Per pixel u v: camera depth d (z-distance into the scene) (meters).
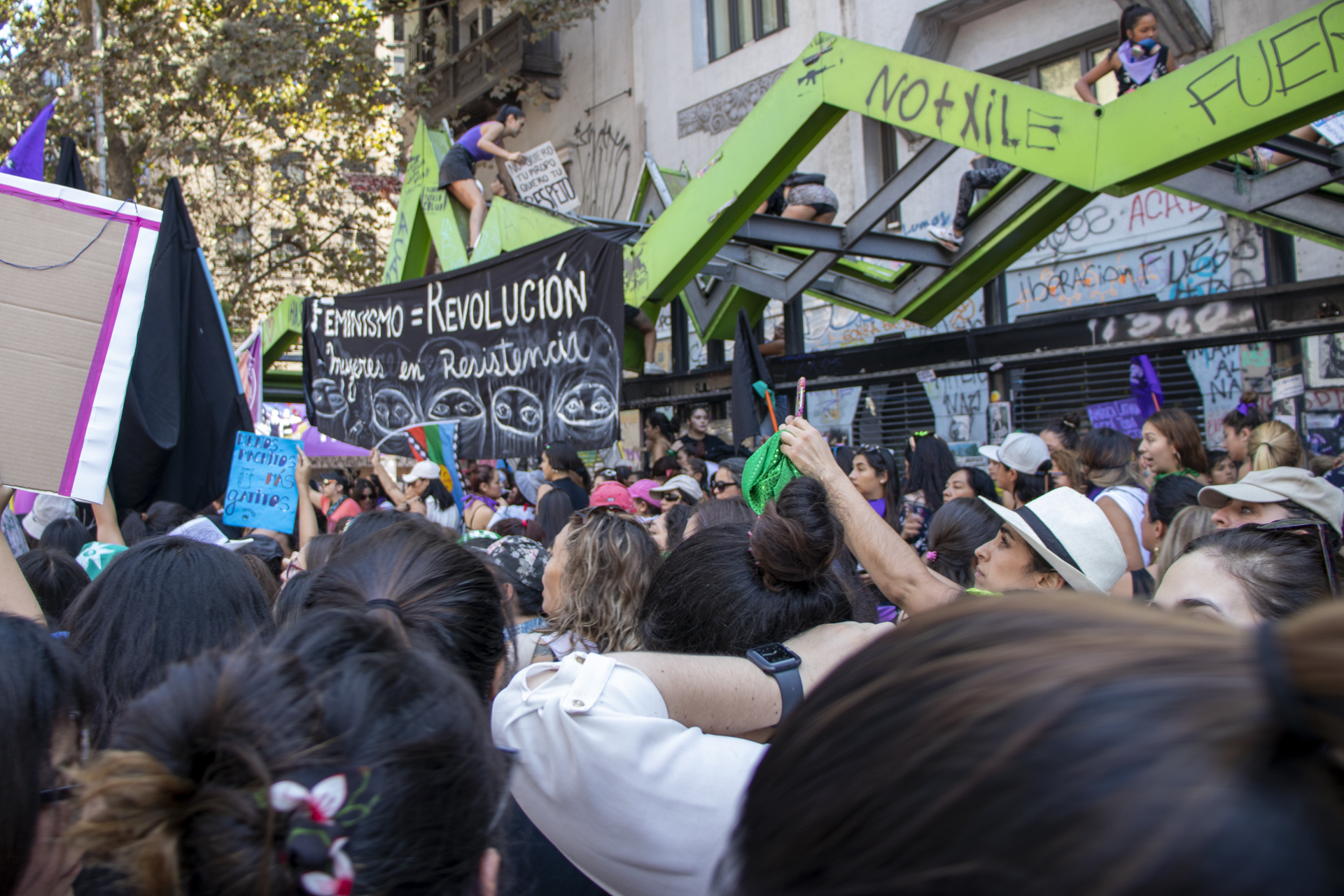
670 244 5.46
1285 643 0.46
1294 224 5.15
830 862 0.51
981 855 0.45
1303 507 2.32
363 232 14.51
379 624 0.97
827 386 6.95
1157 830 0.42
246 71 11.36
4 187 2.66
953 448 7.73
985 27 9.63
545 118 14.94
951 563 2.95
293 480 4.59
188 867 0.72
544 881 1.53
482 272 5.80
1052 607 0.55
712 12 12.21
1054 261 8.63
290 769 0.74
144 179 13.50
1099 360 6.03
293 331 8.86
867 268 7.04
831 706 0.57
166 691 0.82
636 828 1.16
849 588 2.00
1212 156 3.65
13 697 0.94
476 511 6.37
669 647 1.68
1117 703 0.46
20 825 0.91
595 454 10.38
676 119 12.56
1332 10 3.18
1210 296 5.35
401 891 0.77
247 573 1.90
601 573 2.26
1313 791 0.44
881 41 10.20
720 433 9.72
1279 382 6.13
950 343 6.37
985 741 0.47
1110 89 8.74
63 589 2.62
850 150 10.46
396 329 6.43
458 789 0.84
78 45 10.80
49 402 2.67
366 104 13.42
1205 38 7.86
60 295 2.69
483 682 1.62
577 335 5.25
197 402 3.95
